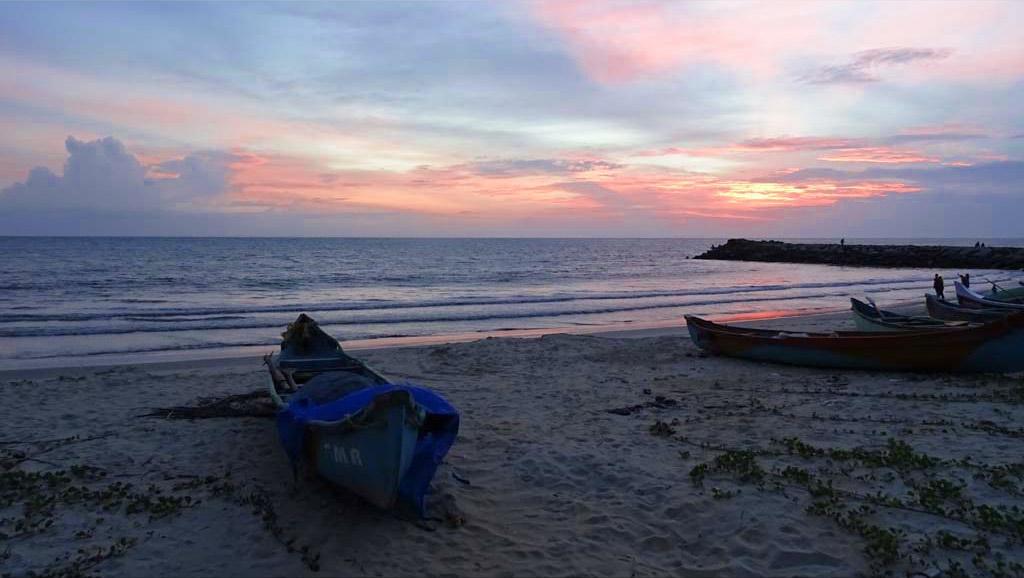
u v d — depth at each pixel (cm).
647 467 671
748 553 486
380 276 4478
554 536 521
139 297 2920
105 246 10081
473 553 491
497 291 3506
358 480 517
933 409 885
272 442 771
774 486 602
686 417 892
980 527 502
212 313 2378
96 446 755
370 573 460
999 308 1870
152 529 534
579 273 5216
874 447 717
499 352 1497
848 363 1224
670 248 13488
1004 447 700
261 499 586
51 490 615
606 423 867
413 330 2062
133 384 1133
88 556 482
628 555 489
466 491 617
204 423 853
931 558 462
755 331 1402
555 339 1683
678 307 2786
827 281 4456
